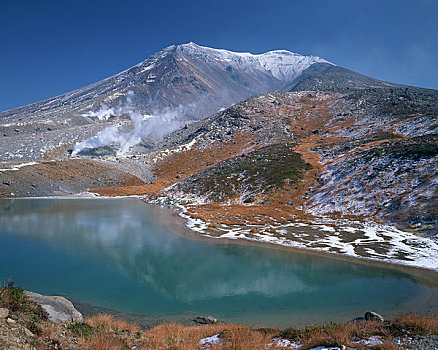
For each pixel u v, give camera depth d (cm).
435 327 1163
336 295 2295
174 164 18012
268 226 5059
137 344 1216
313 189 7019
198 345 1209
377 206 5253
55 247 3838
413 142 7425
